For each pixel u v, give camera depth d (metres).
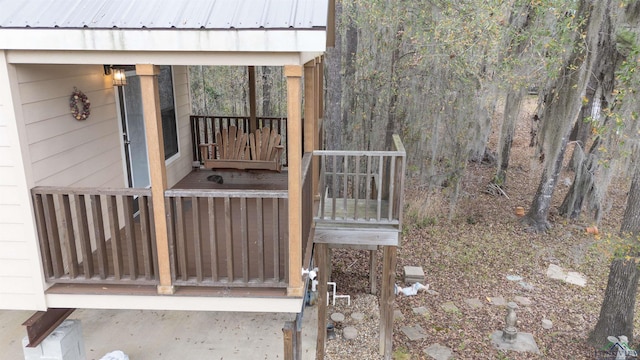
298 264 3.79
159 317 7.59
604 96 8.56
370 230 6.12
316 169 6.12
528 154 16.70
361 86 11.73
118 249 3.86
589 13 7.84
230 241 3.76
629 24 7.52
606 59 8.37
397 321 8.48
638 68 6.53
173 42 3.24
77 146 4.43
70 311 4.71
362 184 12.01
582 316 8.77
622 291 7.55
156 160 3.60
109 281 3.89
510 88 9.44
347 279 10.17
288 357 4.88
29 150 3.71
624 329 7.71
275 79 15.79
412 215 12.67
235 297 3.89
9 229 3.78
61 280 3.91
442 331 8.17
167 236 3.76
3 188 3.69
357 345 7.64
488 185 14.53
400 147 5.86
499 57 9.22
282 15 3.29
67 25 3.25
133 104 5.66
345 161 5.75
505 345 7.77
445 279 10.15
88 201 4.64
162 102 6.72
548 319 8.63
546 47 7.89
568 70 8.52
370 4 10.30
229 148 7.75
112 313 7.64
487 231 12.38
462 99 10.95
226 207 3.69
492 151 16.70
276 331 7.33
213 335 7.13
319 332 6.88
